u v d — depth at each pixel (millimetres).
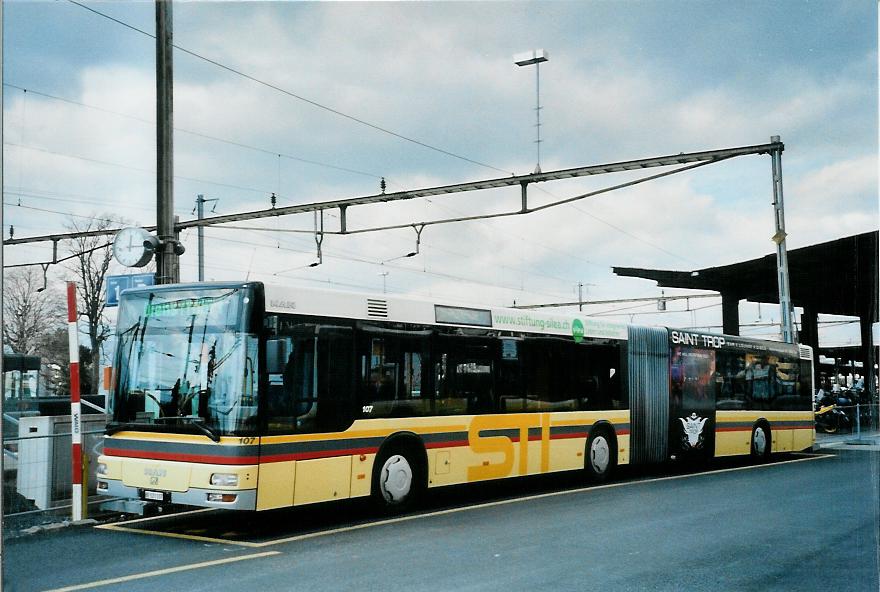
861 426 31266
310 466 10266
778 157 19812
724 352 19297
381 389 11445
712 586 7418
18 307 42906
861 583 7531
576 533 10023
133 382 10383
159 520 11188
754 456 20109
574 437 14898
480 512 11789
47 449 11734
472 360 12984
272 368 9633
